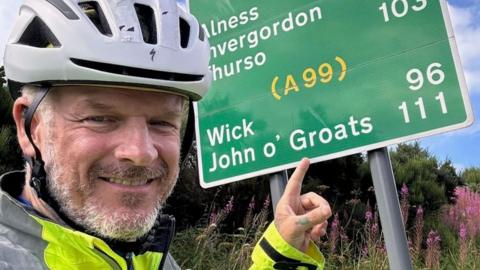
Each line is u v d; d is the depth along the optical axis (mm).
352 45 1815
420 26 1675
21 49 974
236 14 2170
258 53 2068
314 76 1890
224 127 2115
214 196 4637
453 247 4613
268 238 1283
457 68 1578
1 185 989
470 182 9727
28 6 1035
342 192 5926
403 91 1671
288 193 1288
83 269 917
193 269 3471
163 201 1053
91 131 938
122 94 955
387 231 1646
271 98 1996
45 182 967
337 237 4199
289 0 2014
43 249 890
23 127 999
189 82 1054
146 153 941
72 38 925
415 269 3748
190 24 1173
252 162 2002
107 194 938
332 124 1809
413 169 6879
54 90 959
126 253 1017
